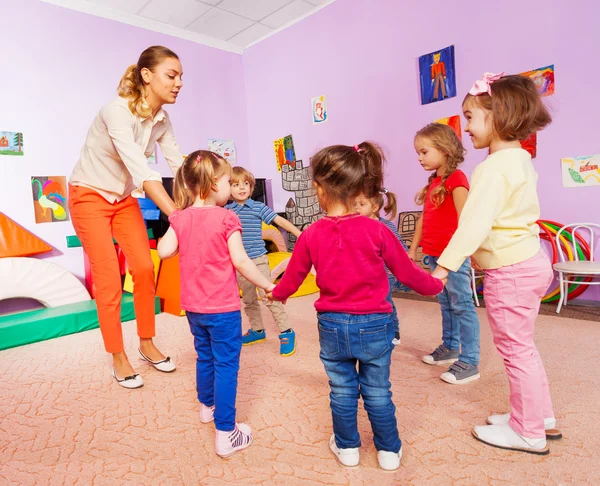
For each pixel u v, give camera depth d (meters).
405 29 3.36
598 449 1.14
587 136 2.61
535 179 1.17
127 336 2.46
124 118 1.62
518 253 1.12
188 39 4.25
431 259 1.80
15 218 3.14
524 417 1.13
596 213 2.63
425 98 3.29
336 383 1.11
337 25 3.81
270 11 3.92
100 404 1.55
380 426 1.07
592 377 1.58
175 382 1.75
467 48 3.04
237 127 4.71
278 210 4.61
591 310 2.54
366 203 1.58
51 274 2.86
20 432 1.36
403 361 1.87
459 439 1.22
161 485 1.07
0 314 3.05
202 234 1.23
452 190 1.61
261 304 3.12
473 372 1.62
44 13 3.28
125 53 3.76
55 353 2.21
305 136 4.21
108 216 1.75
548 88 2.72
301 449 1.21
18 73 3.16
